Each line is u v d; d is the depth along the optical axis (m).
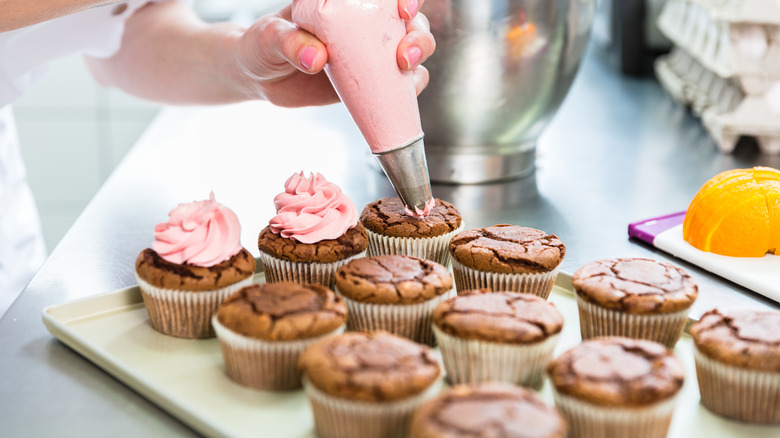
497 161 1.10
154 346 0.84
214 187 1.09
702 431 0.76
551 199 1.07
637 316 0.82
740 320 0.79
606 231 1.00
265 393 0.79
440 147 1.09
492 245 0.90
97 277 0.91
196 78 1.08
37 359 0.81
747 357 0.75
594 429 0.74
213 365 0.82
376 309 0.84
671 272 0.85
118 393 0.78
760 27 1.14
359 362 0.74
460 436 0.68
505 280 0.89
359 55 0.83
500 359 0.79
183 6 1.15
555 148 1.23
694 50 1.28
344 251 0.90
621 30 1.64
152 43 1.11
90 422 0.75
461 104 1.05
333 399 0.73
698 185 1.11
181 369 0.81
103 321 0.86
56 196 2.17
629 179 1.13
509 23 1.00
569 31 1.04
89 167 2.16
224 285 0.84
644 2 1.60
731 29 1.15
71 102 2.10
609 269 0.86
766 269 0.91
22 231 1.12
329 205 0.92
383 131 0.85
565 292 0.91
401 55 0.83
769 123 1.17
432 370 0.75
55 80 2.08
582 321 0.85
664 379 0.74
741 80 1.16
